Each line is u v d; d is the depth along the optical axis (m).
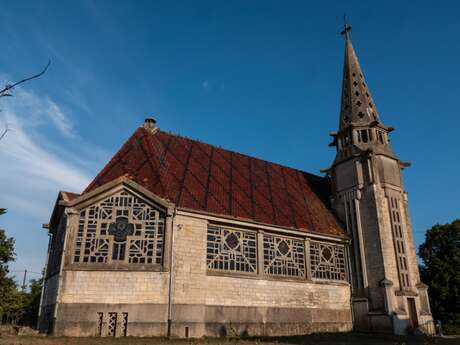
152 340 22.02
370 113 41.53
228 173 35.88
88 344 18.88
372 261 34.66
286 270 31.58
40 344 18.16
